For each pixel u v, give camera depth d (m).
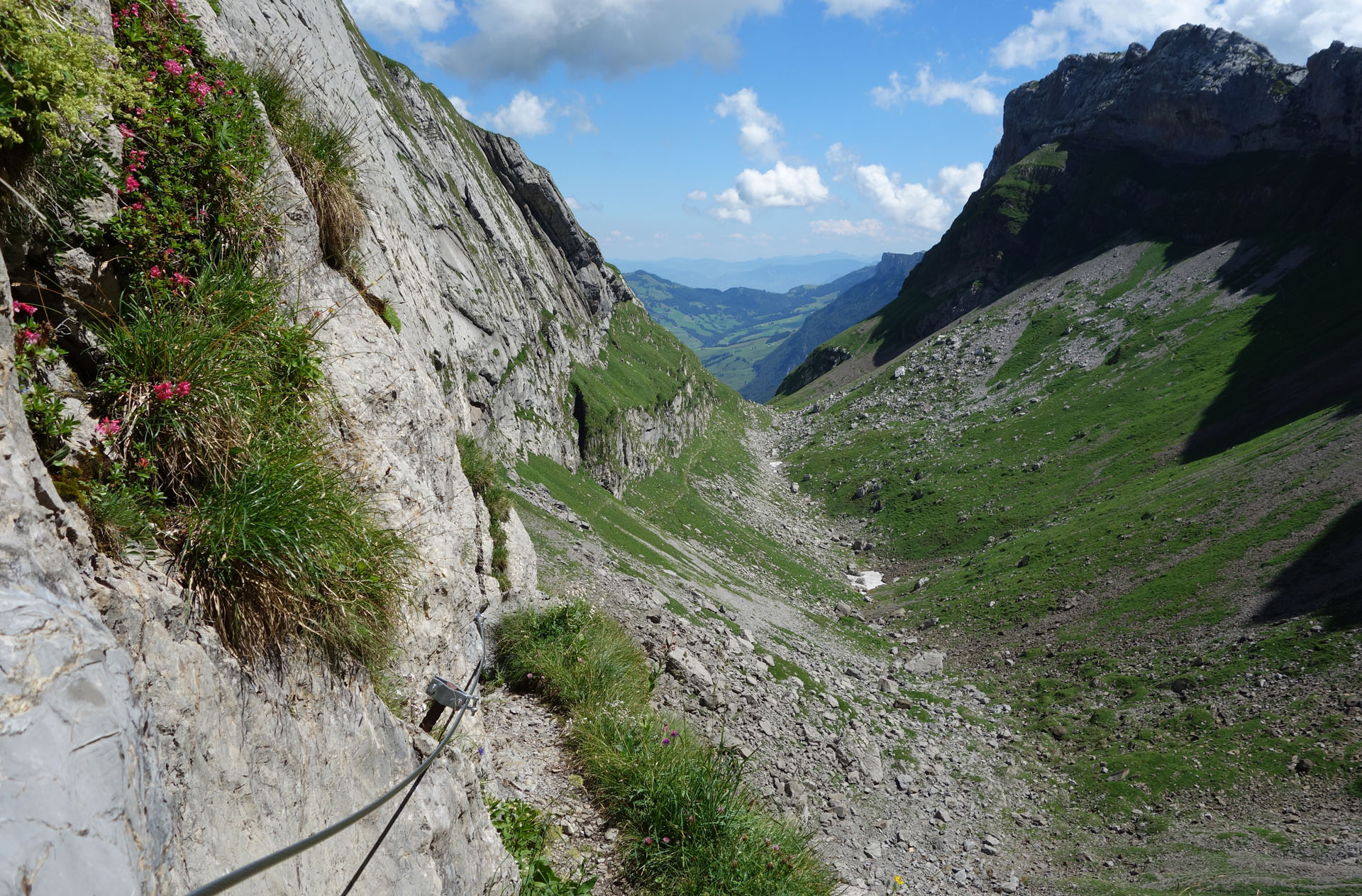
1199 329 148.62
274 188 5.86
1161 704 54.47
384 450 6.38
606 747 10.46
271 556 3.84
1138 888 33.41
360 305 7.30
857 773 35.69
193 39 5.48
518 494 51.19
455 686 6.43
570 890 7.57
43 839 1.93
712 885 8.41
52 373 3.62
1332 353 115.56
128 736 2.45
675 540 86.19
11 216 3.55
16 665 2.13
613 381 116.19
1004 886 31.86
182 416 4.01
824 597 91.25
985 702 59.97
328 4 13.83
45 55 3.49
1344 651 51.91
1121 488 106.62
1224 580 67.50
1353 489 70.69
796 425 188.12
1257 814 40.81
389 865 4.66
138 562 3.32
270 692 3.86
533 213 124.25
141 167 4.49
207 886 2.11
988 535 109.44
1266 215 167.75
